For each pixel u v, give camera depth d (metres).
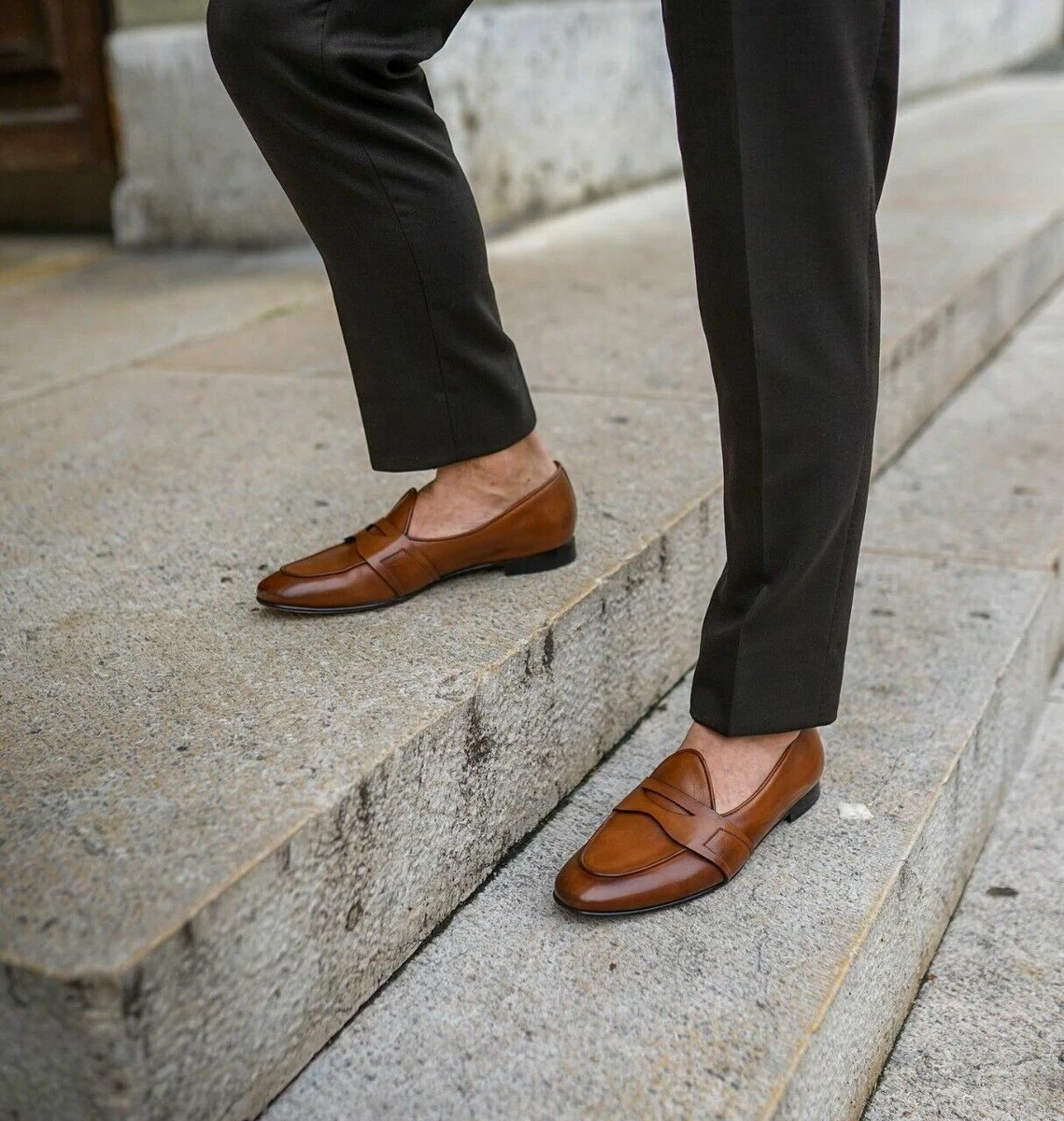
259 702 1.25
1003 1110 1.32
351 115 1.26
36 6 3.62
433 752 1.22
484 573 1.54
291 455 2.00
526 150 3.76
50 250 3.81
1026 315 3.59
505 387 1.43
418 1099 1.07
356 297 1.36
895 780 1.51
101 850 1.02
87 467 1.97
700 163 1.11
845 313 1.14
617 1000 1.17
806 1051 1.12
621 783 1.52
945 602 1.98
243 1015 1.01
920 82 6.76
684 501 1.73
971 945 1.57
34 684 1.30
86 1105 0.92
